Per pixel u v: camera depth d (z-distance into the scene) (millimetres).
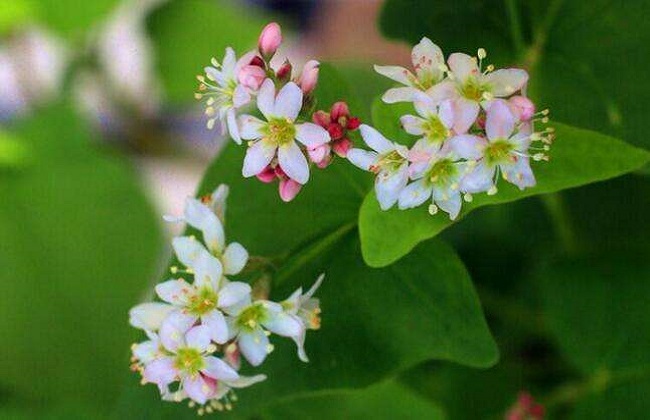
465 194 136
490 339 147
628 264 173
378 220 140
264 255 153
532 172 138
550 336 194
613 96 159
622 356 172
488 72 137
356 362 151
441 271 148
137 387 153
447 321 148
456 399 189
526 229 198
